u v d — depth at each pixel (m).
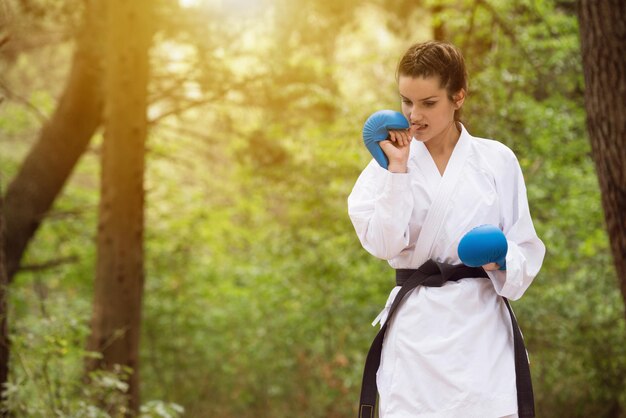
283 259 9.63
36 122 11.19
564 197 7.84
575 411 8.51
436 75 2.19
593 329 8.13
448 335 2.25
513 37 7.83
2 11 5.59
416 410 2.26
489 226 2.16
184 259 10.69
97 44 8.34
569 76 7.59
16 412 4.45
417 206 2.29
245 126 9.59
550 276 8.21
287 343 9.81
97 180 12.28
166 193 10.80
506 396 2.23
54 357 4.71
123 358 7.12
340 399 9.44
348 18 9.84
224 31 8.82
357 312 9.17
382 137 2.21
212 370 10.51
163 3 8.43
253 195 10.40
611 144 3.96
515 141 7.20
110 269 7.18
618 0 3.92
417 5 10.23
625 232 3.98
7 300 4.62
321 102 9.07
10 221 8.79
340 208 8.97
